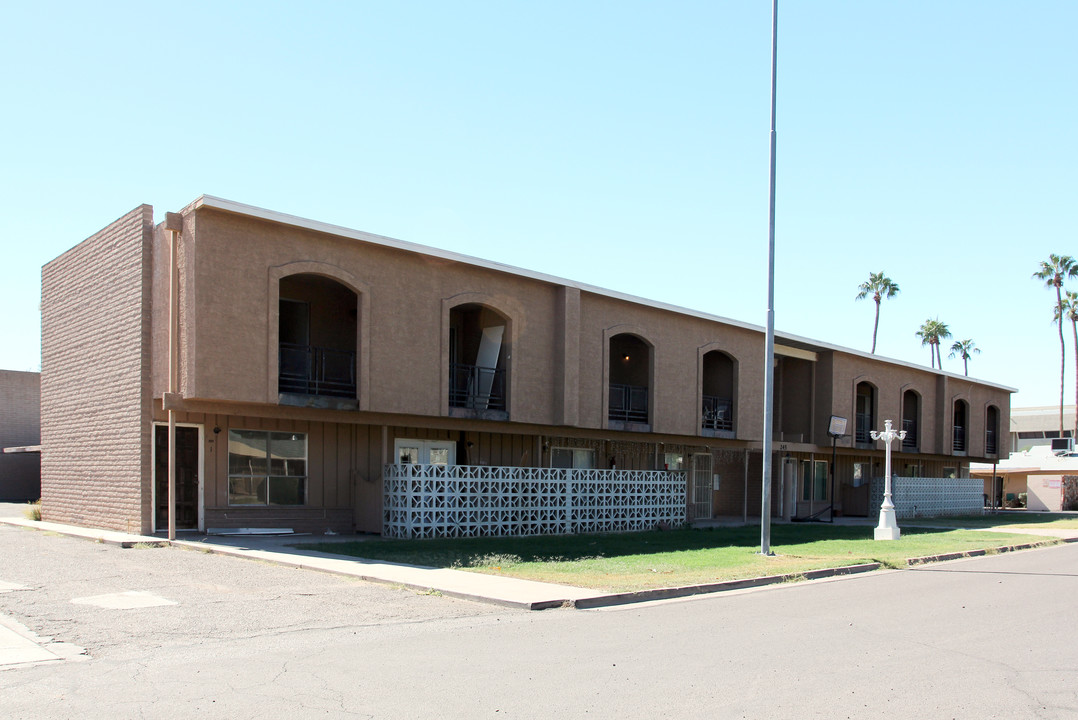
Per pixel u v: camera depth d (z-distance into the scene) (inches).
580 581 473.7
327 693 244.7
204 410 650.8
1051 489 1971.0
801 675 275.4
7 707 227.6
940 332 3302.2
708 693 251.3
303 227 678.5
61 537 694.5
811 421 1284.4
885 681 269.3
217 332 633.6
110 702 232.8
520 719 223.3
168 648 301.3
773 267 671.1
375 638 325.7
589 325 920.3
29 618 350.6
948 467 1766.7
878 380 1396.4
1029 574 595.2
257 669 272.2
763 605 430.9
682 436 1037.8
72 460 796.6
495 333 861.2
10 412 1439.5
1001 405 1786.4
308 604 395.2
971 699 249.6
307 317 792.9
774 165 669.9
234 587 441.1
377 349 730.2
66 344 820.6
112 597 404.8
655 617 387.2
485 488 784.3
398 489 734.5
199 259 627.8
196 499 697.0
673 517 975.6
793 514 1262.3
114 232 740.7
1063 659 305.0
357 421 727.7
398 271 749.9
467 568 522.0
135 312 698.2
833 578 563.2
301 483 755.4
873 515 1352.1
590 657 297.3
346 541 672.4
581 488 871.7
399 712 227.6
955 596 473.4
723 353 1120.8
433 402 767.7
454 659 291.3
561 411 868.0
